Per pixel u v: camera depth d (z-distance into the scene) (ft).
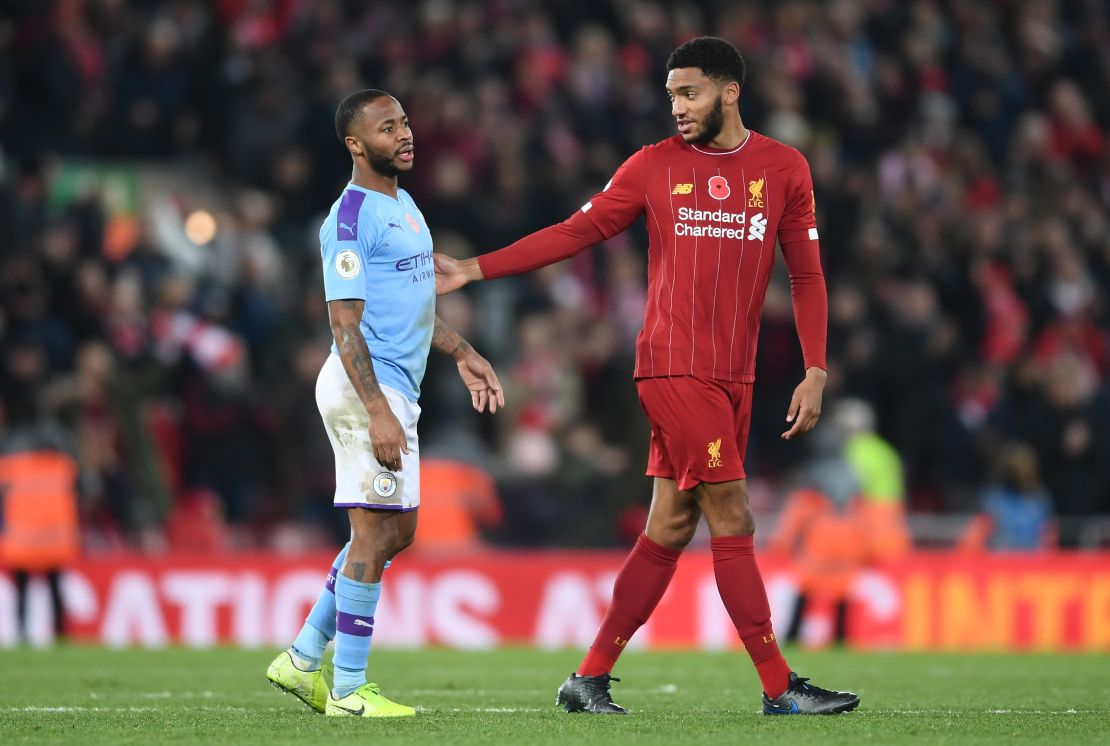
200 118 196.95
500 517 155.12
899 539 136.98
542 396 163.53
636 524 157.99
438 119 189.57
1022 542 148.97
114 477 146.00
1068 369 167.84
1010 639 135.54
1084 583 135.54
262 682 91.76
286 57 197.26
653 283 69.21
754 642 68.59
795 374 170.50
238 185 190.60
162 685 89.35
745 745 57.21
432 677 97.45
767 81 206.39
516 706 75.51
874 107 217.56
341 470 67.56
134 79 194.29
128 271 163.73
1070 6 245.04
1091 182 227.20
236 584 134.92
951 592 136.05
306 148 187.52
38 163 184.65
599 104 201.46
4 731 62.18
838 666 108.37
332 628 69.87
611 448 163.73
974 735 60.59
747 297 68.18
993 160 224.74
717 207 68.08
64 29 188.55
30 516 130.52
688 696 82.02
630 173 69.41
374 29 207.51
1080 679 97.09
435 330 72.23
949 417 169.27
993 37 235.20
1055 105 229.86
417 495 68.59
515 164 184.85
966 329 188.75
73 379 140.87
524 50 202.90
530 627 135.74
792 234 69.87
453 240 176.65
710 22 220.64
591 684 70.49
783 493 161.38
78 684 89.97
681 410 67.41
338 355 67.15
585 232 69.92
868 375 169.07
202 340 156.35
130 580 134.92
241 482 156.04
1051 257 196.44
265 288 169.78
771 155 69.15
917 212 193.98
